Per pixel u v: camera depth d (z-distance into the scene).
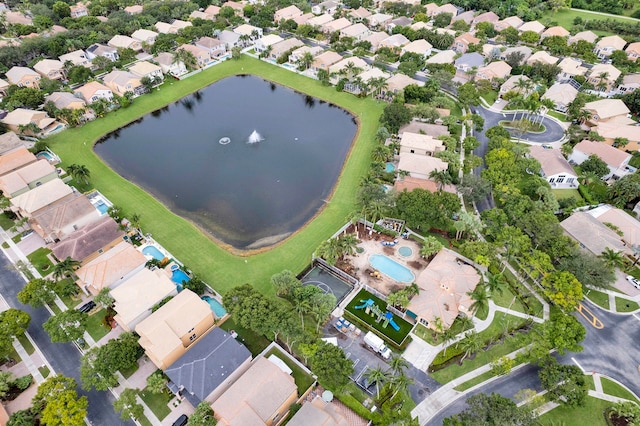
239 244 109.81
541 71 176.00
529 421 66.25
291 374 79.00
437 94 164.50
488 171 123.00
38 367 81.50
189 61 194.88
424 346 84.69
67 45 199.88
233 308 84.06
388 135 139.62
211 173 135.75
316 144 149.12
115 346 77.12
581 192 122.38
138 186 129.88
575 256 95.06
